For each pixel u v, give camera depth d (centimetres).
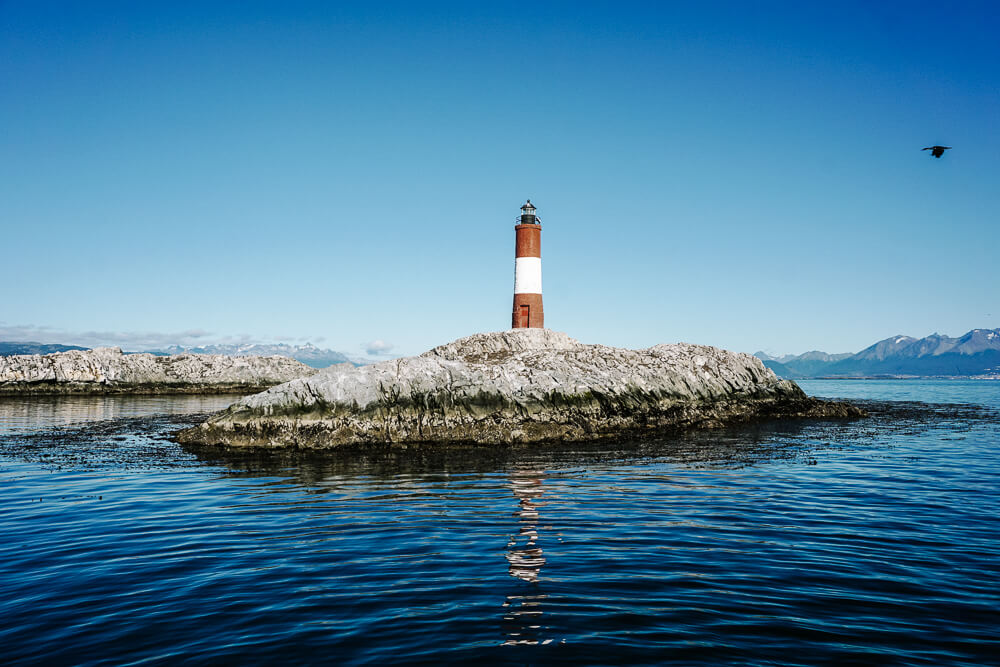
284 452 3017
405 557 1324
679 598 1091
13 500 1900
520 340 5438
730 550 1364
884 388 15300
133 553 1353
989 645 918
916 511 1733
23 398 7106
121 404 6272
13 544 1422
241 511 1759
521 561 1297
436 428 3316
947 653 894
